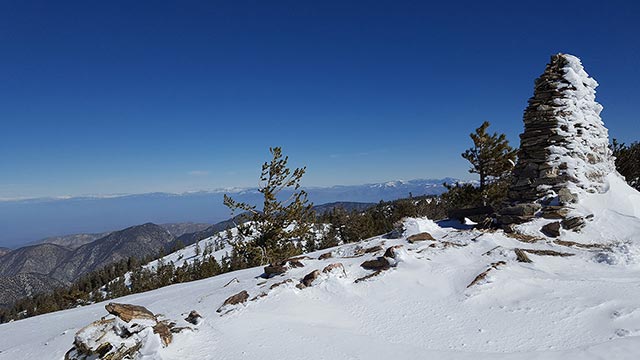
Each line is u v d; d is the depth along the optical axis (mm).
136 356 7172
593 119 18094
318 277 11320
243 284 12961
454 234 15688
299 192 30125
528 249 13180
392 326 8734
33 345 10391
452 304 9625
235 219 30344
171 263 110312
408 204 46812
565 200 15562
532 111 17656
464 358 6992
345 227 61438
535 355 6887
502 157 26359
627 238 13422
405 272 11594
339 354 7367
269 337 8203
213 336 8375
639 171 27016
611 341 6984
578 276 10828
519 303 9180
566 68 17875
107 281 129625
